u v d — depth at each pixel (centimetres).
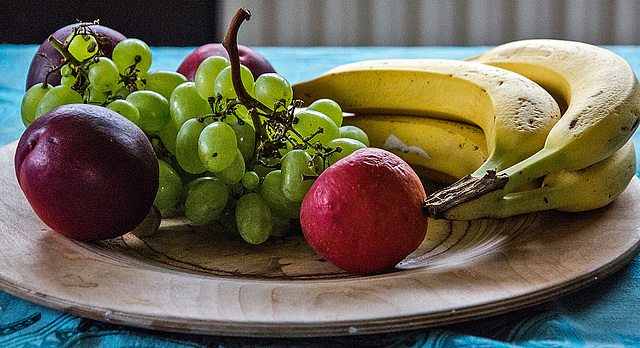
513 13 265
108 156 49
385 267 48
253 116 53
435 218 48
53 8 180
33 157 49
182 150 53
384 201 47
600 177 52
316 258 52
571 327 44
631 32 261
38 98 57
